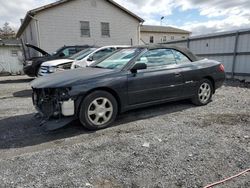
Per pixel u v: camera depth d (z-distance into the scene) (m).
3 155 3.15
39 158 3.03
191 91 5.20
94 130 4.01
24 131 4.09
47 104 3.96
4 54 17.66
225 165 2.73
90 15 18.73
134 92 4.30
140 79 4.34
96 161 2.91
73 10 17.94
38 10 16.38
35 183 2.46
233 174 2.54
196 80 5.22
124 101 4.23
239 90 7.60
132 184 2.40
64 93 3.68
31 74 10.51
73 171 2.68
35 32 17.00
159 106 5.47
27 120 4.73
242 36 9.44
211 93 5.65
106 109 4.08
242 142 3.35
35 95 4.24
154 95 4.57
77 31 18.38
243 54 9.47
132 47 4.93
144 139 3.55
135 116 4.77
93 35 19.14
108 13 19.50
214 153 3.03
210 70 5.46
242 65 9.59
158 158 2.93
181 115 4.77
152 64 4.61
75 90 3.70
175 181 2.43
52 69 7.98
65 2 17.47
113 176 2.55
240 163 2.76
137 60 4.41
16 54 18.03
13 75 16.95
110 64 4.64
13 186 2.41
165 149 3.18
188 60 5.24
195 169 2.65
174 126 4.11
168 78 4.70
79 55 8.70
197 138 3.53
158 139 3.54
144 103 4.49
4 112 5.41
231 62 10.11
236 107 5.32
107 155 3.06
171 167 2.71
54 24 17.36
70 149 3.28
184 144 3.33
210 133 3.72
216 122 4.26
